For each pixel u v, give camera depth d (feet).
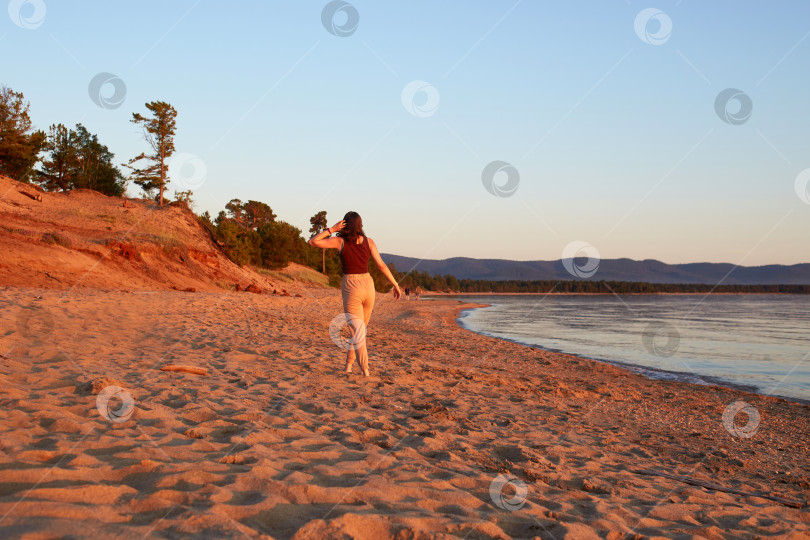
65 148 138.92
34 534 5.32
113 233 82.33
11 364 16.07
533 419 18.02
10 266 53.06
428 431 13.52
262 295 90.53
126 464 8.28
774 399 31.17
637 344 64.95
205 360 21.25
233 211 224.74
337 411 14.62
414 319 99.60
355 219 20.17
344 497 8.02
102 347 21.40
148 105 114.42
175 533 5.92
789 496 12.74
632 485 11.68
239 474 8.34
